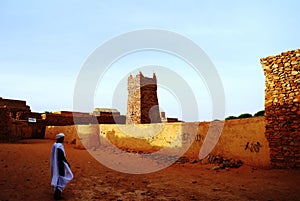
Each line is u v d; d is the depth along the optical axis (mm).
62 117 30234
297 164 8523
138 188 6902
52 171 5645
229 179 8094
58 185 5547
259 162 9492
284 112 9023
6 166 8867
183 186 7176
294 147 8656
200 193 6383
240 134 10344
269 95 9484
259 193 6316
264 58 9773
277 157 8992
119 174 8953
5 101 32031
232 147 10617
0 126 20062
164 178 8367
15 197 5473
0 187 6160
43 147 16734
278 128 9094
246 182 7586
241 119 10398
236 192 6457
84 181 7535
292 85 8977
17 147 15383
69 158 12312
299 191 6371
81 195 6004
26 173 8039
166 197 5988
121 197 5934
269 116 9359
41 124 27953
